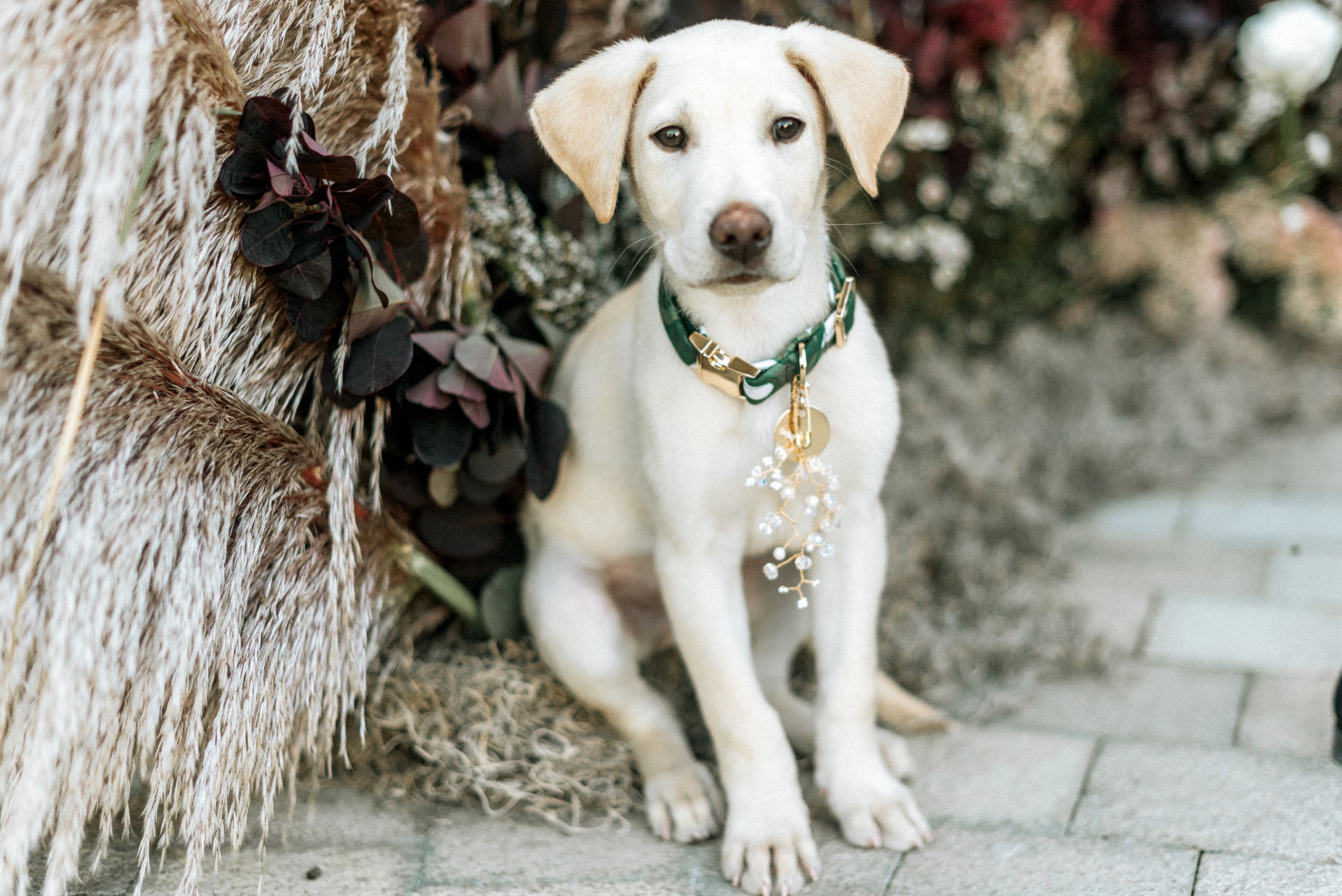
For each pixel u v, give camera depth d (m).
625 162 1.96
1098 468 3.17
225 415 1.62
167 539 1.51
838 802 1.76
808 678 2.26
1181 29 3.53
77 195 1.38
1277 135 3.98
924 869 1.65
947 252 3.31
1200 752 1.92
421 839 1.79
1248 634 2.33
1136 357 3.69
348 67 1.75
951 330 3.60
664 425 1.76
